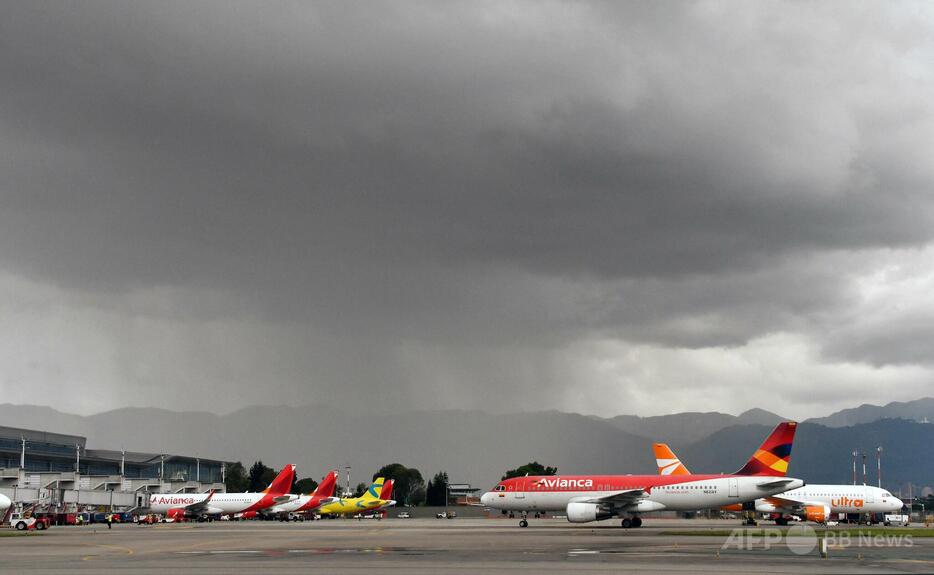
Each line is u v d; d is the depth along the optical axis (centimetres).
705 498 11462
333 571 5006
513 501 12138
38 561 5941
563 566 5291
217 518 17375
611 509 11712
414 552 6694
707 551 6600
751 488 11381
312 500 16812
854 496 12725
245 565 5491
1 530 12162
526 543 7831
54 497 17188
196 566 5434
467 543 7925
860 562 5556
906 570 5000
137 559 6088
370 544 7875
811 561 5650
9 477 17862
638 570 4994
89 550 7200
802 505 12588
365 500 17238
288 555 6419
